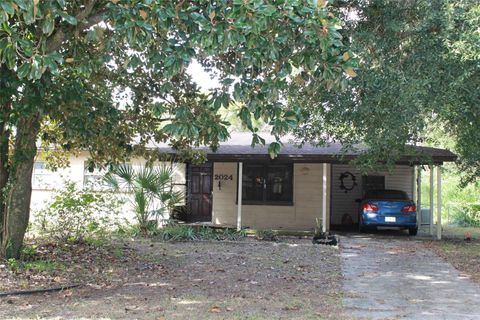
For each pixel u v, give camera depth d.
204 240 14.54
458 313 6.94
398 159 13.58
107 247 12.12
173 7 5.75
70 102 7.82
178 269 10.05
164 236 14.51
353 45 8.09
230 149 16.61
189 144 12.26
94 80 9.31
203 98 9.22
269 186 18.62
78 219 12.04
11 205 9.45
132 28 5.62
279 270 10.18
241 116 5.97
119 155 11.18
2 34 5.33
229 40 5.39
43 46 5.48
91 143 10.11
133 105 10.62
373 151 11.04
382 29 8.45
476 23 7.98
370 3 8.41
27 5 4.71
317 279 9.33
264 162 17.22
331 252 12.72
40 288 7.83
